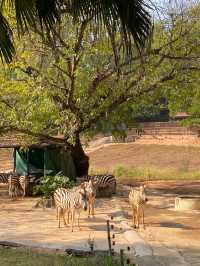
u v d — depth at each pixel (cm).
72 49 1988
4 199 2283
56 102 2162
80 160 2445
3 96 2211
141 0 661
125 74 2105
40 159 2580
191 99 2547
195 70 2289
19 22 684
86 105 2208
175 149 4600
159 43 2219
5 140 2500
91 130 2470
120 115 2431
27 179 2380
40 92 2061
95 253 1079
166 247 1187
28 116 2175
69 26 1897
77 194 1437
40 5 710
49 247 1186
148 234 1352
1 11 726
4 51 738
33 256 1070
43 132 2320
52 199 1947
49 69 2095
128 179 3303
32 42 1958
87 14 666
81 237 1312
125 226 1462
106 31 693
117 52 832
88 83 2159
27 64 2048
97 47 1967
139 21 659
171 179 3309
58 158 2450
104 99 2241
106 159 4494
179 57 2183
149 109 2602
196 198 2033
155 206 1989
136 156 4512
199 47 2244
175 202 1938
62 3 715
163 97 2467
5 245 1233
